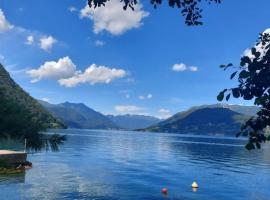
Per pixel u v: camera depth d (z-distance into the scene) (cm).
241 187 5428
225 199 4497
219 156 11950
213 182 5859
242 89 391
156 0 565
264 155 13250
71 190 4638
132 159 9638
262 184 5766
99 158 9438
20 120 682
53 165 7212
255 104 382
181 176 6488
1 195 4134
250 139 425
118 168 7394
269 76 381
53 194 4341
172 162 9200
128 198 4322
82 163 7944
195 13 577
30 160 7906
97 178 5781
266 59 384
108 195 4431
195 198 4500
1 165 1725
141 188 5028
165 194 4681
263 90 387
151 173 6775
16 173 5672
